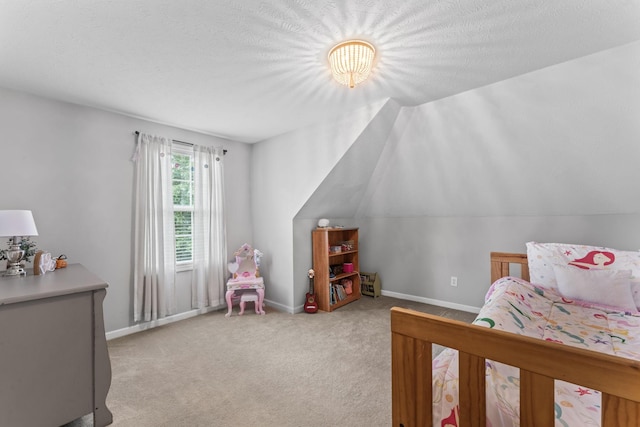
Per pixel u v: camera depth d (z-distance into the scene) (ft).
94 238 8.38
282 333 9.03
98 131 8.46
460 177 9.76
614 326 5.45
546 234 9.60
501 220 10.45
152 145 9.42
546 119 7.02
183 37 5.08
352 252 12.85
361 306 11.80
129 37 5.08
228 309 10.73
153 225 9.34
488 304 6.08
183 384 6.28
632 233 8.25
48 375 4.62
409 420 3.27
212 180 11.06
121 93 7.41
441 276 11.87
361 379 6.47
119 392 5.99
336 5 4.28
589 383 2.30
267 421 5.13
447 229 11.69
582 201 8.57
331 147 9.57
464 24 4.75
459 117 8.07
